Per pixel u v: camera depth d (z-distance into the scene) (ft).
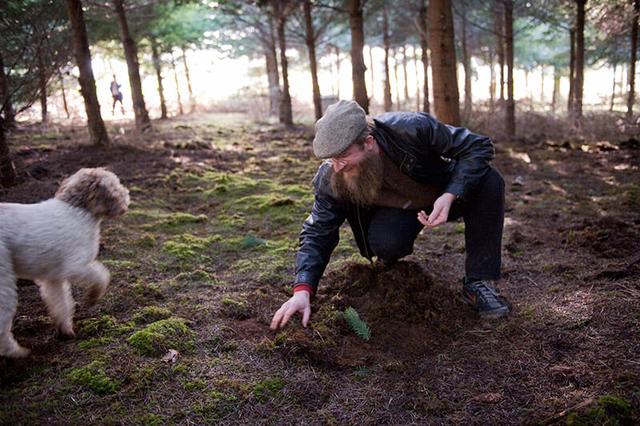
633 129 33.47
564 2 41.50
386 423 6.88
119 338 8.85
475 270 9.55
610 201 17.06
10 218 7.88
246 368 8.07
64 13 27.30
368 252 10.18
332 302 9.75
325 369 8.11
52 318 9.32
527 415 6.79
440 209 7.93
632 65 35.83
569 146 29.53
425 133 8.42
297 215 16.58
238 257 13.11
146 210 17.19
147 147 30.48
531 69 83.61
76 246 8.51
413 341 8.82
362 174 8.11
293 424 6.89
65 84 50.83
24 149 27.58
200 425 6.86
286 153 30.07
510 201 17.95
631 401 6.75
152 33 51.85
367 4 50.39
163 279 11.57
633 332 8.43
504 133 38.04
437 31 26.94
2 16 19.25
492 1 46.65
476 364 8.10
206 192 19.76
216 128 47.21
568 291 10.27
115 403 7.20
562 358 8.04
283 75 49.80
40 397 7.36
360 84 36.55
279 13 47.55
